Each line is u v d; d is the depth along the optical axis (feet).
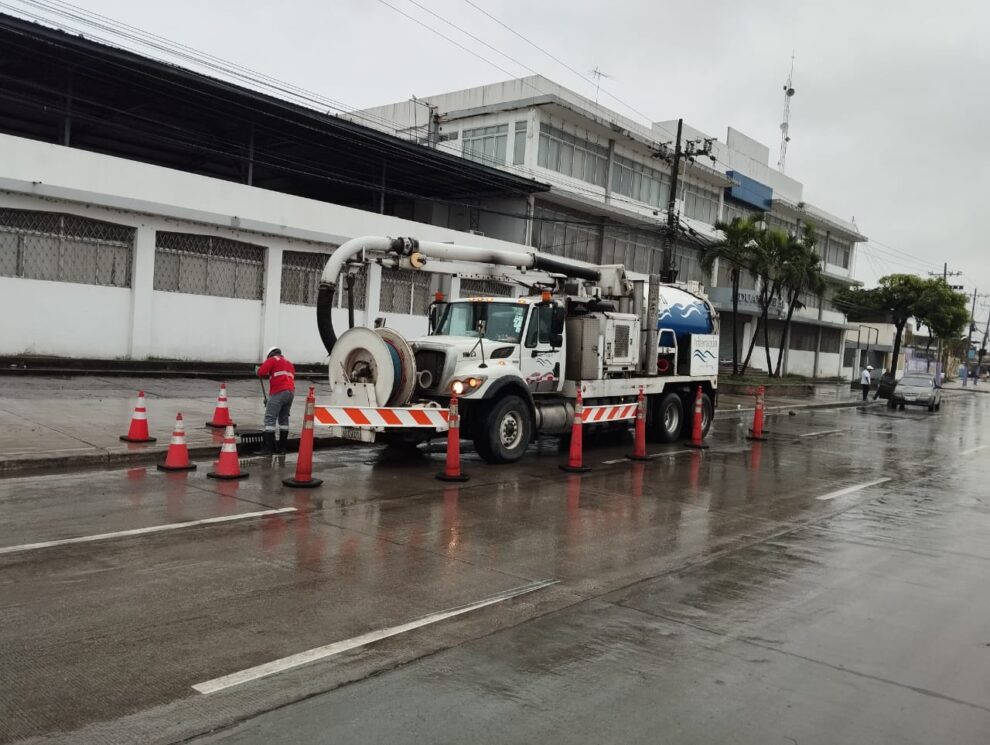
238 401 55.36
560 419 43.32
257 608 17.63
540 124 113.09
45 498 27.12
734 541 26.94
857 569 24.17
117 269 67.46
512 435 40.50
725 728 13.25
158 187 68.03
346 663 15.01
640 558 23.98
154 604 17.49
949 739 13.28
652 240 141.08
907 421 91.86
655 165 138.62
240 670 14.38
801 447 57.93
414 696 13.78
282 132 87.66
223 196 72.95
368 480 33.99
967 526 31.83
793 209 188.03
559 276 47.29
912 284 190.80
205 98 78.18
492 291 52.06
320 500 29.30
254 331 78.13
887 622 19.27
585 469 39.83
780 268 132.57
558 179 117.08
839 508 34.32
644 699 14.21
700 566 23.52
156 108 82.33
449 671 14.93
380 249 38.91
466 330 42.45
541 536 25.93
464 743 12.25
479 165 98.73
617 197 128.67
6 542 21.70
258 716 12.71
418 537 24.80
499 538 25.31
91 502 26.81
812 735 13.16
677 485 37.58
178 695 13.26
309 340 83.10
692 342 55.31
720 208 161.48
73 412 44.04
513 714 13.33
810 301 199.52
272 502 28.40
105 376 63.16
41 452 33.12
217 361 74.84
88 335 65.67
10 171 59.31
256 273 77.97
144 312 68.54
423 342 38.75
